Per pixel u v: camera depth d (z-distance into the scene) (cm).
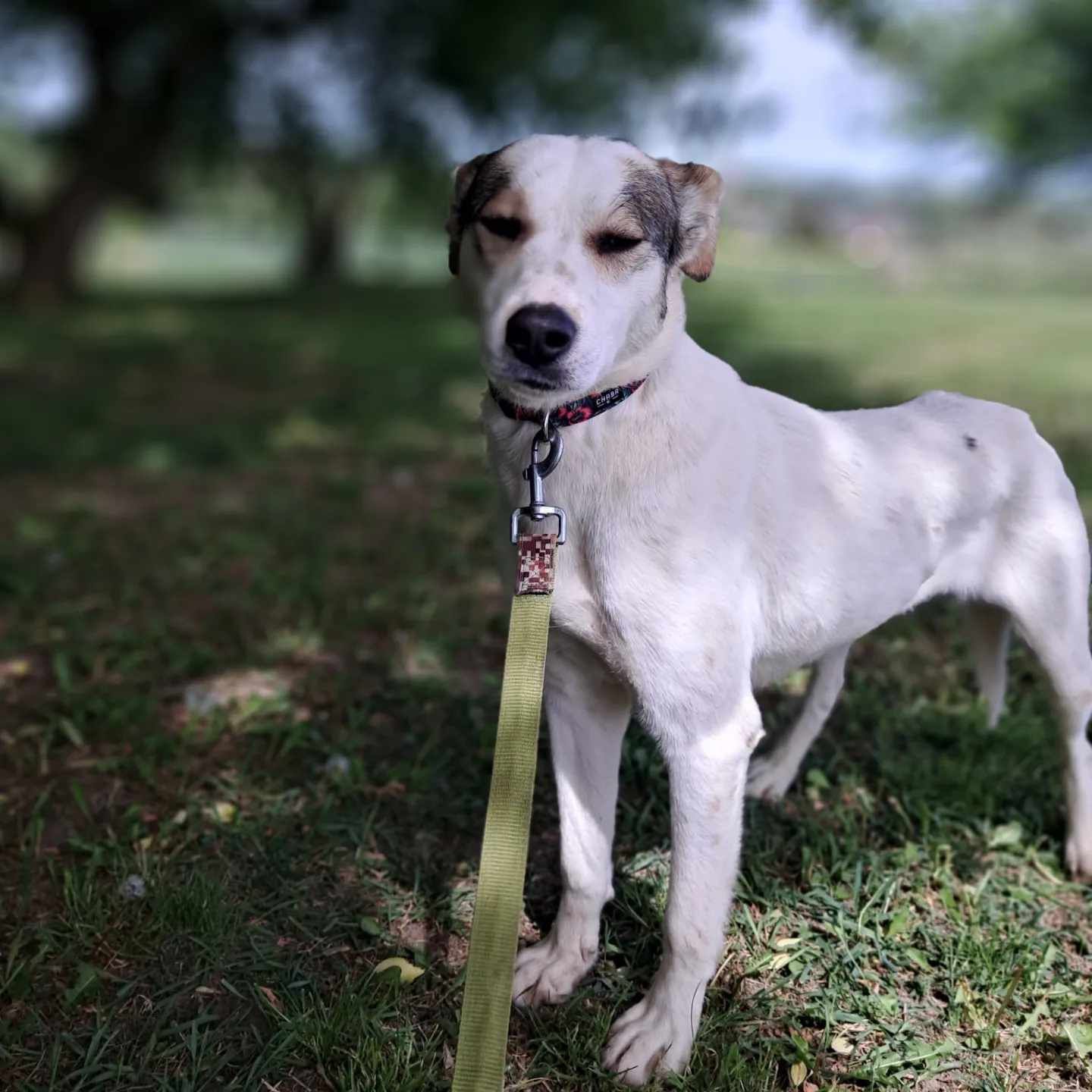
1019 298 807
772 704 134
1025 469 102
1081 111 1205
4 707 132
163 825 109
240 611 157
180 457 251
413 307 674
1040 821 112
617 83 669
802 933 98
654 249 82
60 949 95
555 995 91
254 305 677
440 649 145
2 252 1014
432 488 225
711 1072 85
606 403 82
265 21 645
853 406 291
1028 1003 92
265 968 93
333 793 115
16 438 268
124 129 667
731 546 84
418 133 699
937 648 147
